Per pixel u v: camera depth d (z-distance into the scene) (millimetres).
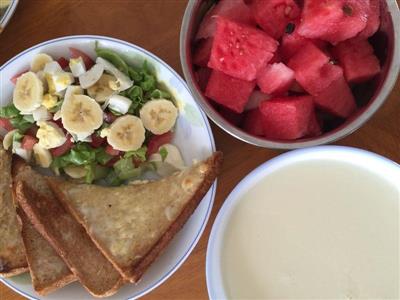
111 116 378
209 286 337
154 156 382
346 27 310
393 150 370
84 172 382
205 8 346
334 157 341
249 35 317
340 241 344
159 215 359
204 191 355
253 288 347
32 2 405
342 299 342
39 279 360
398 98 370
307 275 345
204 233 379
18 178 373
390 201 340
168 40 396
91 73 372
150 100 380
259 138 322
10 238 378
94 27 401
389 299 339
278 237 348
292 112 318
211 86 334
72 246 362
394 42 315
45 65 381
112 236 358
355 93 346
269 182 349
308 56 314
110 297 357
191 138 377
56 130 373
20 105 377
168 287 378
